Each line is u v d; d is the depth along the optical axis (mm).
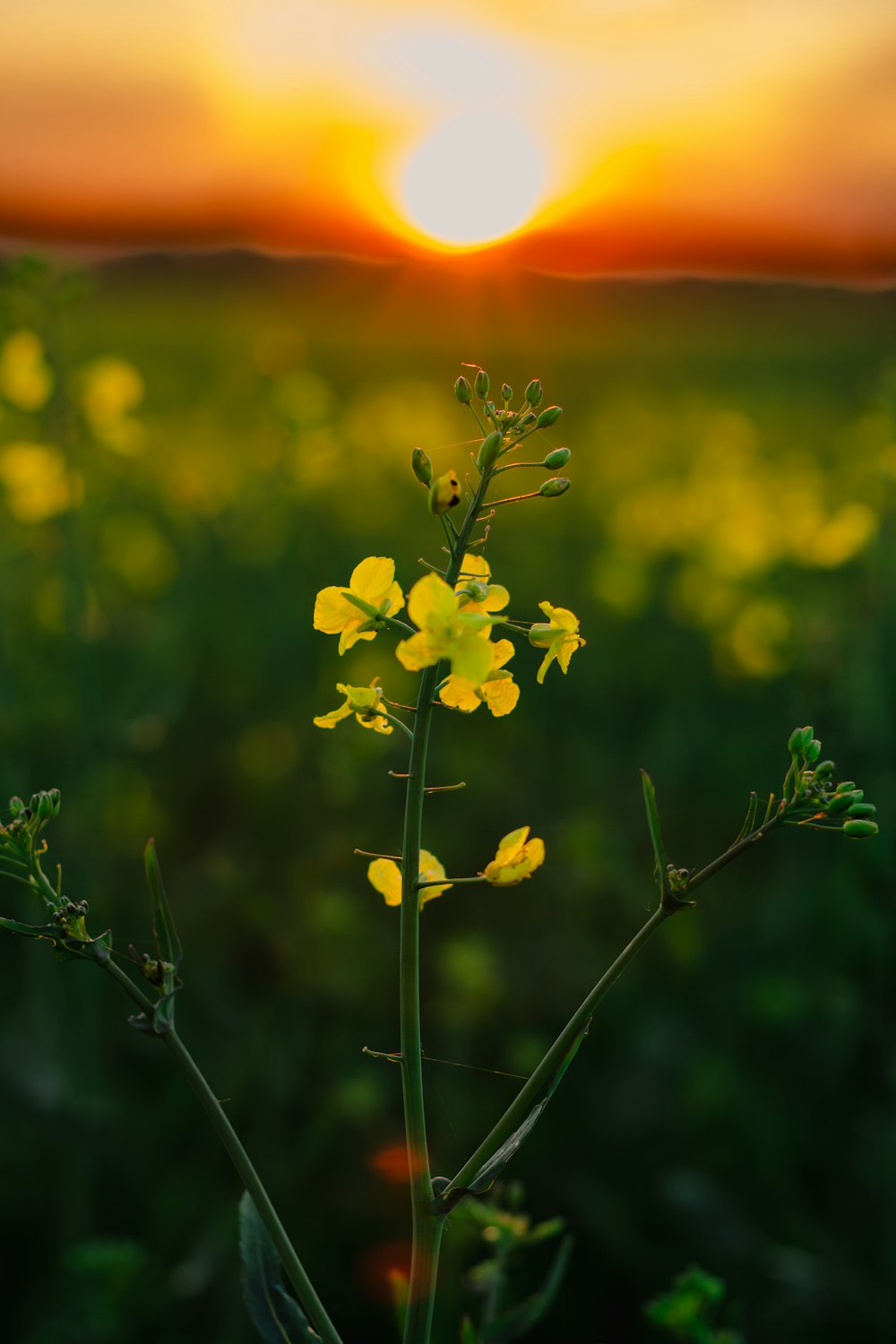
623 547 10336
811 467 11570
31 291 5215
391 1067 5016
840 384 22547
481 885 6129
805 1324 4078
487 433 1597
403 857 1531
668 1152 4590
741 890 6371
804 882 5617
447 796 6883
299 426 7836
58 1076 4219
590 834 5828
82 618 5148
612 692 8523
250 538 8289
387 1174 4445
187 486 8312
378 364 25172
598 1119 4723
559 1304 4148
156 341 24562
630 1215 4375
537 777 7281
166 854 6344
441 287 31266
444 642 1527
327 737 6434
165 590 8672
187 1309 4039
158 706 5551
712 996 5320
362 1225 4312
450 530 1571
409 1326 1505
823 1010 4949
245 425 13430
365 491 11531
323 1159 4488
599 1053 5074
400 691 7406
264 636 7875
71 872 5043
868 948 4895
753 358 28062
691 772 7188
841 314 33562
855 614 6344
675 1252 4289
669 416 19172
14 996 5215
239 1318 3963
